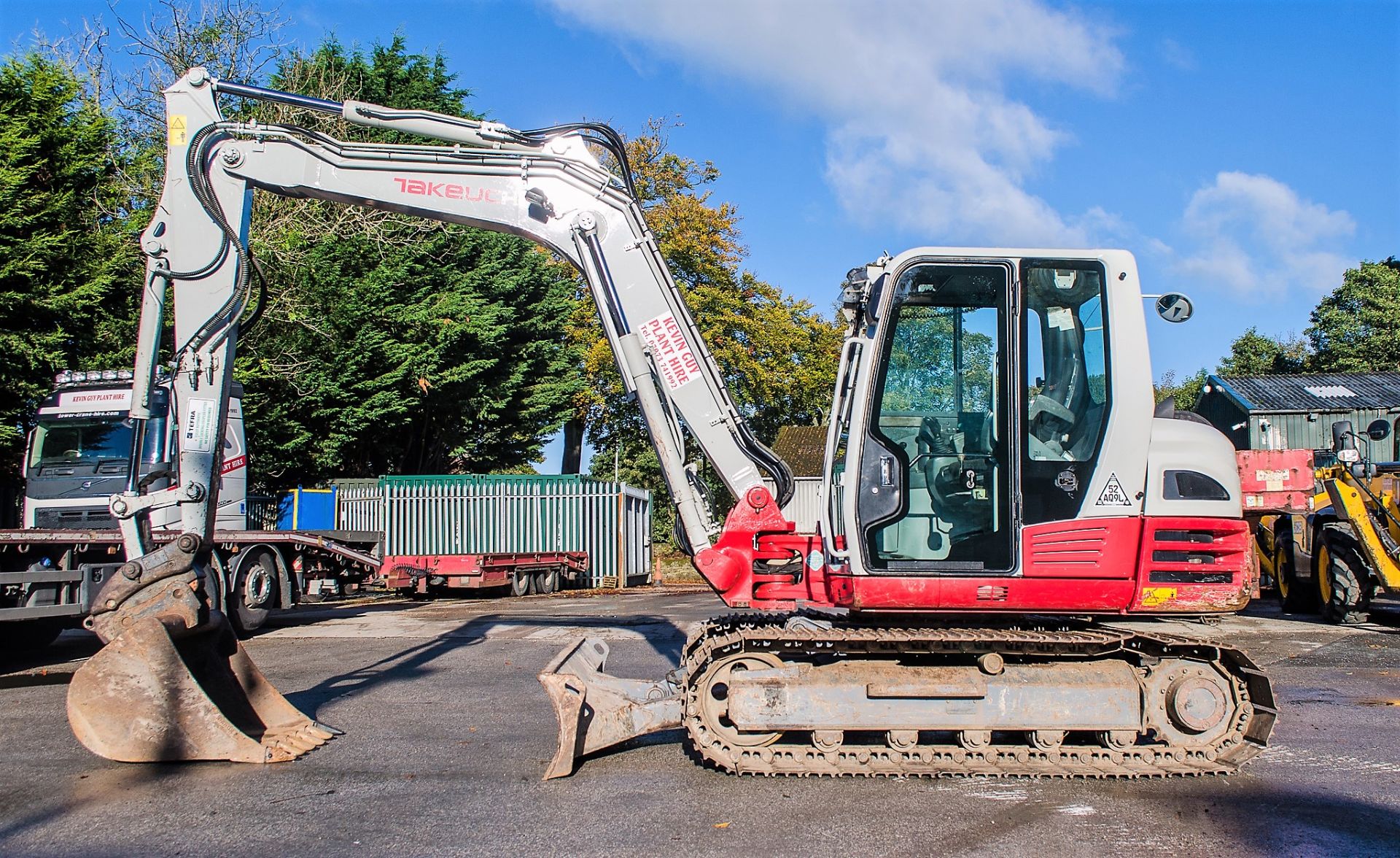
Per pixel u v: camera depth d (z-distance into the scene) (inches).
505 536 950.4
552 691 233.1
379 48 1258.0
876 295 248.2
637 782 228.5
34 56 738.2
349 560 641.6
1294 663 402.0
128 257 732.0
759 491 261.3
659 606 684.1
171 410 274.7
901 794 219.9
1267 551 621.9
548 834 193.0
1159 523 238.2
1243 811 208.5
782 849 184.9
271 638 501.7
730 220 1384.1
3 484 711.7
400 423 1063.6
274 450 969.5
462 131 279.0
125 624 247.1
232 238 273.6
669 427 269.9
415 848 185.6
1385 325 1835.6
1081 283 246.5
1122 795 219.9
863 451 243.8
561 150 278.5
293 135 278.8
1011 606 238.5
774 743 237.9
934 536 241.8
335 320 984.3
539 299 1224.2
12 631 441.1
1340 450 525.0
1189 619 252.8
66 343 692.7
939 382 245.0
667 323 272.8
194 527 266.7
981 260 245.1
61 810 208.5
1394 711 310.0
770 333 1380.4
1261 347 2319.1
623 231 275.1
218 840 189.9
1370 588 514.0
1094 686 234.8
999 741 249.3
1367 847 186.9
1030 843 188.5
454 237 1149.1
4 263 645.9
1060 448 241.6
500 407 1149.7
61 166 721.0
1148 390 241.3
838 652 234.5
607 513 958.4
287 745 253.4
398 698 329.7
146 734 243.4
